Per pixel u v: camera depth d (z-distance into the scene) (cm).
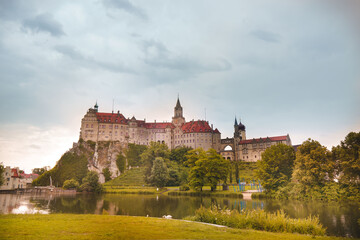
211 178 9725
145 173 14500
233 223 2806
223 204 6531
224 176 10156
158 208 5931
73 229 2098
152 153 15038
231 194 8681
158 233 2047
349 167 6469
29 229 2050
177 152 19025
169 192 10406
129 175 16312
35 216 2761
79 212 5331
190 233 2092
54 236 1841
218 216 2989
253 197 7869
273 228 2659
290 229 2636
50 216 2789
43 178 16400
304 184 7062
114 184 14438
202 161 9981
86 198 8881
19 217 2662
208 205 6369
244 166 18212
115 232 2036
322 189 6731
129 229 2169
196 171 10025
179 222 2631
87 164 17225
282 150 8394
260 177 8112
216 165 9969
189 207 6097
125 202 7394
